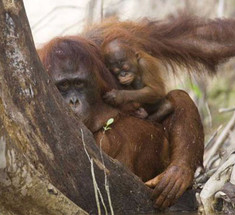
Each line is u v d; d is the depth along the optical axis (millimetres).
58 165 8922
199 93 16500
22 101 8617
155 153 11469
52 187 7930
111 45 11539
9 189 7527
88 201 9344
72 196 9141
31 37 8797
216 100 19594
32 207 7852
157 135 11484
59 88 10805
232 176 10164
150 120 11641
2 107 8055
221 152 12227
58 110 9008
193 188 11164
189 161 11070
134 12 19578
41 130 8742
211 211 10141
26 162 7578
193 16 13180
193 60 12852
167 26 12883
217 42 12828
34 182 7684
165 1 19359
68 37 11328
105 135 11016
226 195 10070
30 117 8656
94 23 12750
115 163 9625
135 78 11492
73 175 9133
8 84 8453
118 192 9680
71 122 9156
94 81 10984
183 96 11742
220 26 12875
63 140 9008
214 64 12945
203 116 17984
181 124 11461
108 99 11195
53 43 10969
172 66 12836
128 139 11164
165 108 11578
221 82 19891
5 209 7703
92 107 11047
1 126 7199
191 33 12906
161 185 10352
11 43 8562
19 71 8625
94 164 9344
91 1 16203
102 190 9469
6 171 7352
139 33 12422
